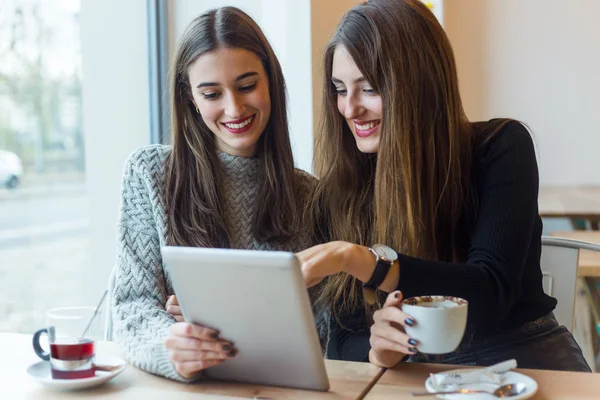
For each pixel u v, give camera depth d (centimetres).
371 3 162
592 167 449
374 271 133
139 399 115
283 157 175
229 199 175
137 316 144
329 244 134
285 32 268
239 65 162
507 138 159
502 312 142
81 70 252
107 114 262
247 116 166
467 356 158
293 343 115
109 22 262
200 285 115
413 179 158
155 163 173
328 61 168
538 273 165
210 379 126
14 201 231
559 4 443
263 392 119
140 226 168
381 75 156
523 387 113
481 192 159
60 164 246
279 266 108
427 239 162
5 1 223
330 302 169
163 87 276
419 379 123
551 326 163
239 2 273
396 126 155
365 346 158
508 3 449
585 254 270
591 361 262
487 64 456
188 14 276
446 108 159
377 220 162
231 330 118
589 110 446
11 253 233
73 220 253
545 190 422
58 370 122
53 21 241
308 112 267
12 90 227
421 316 116
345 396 116
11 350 142
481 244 148
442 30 163
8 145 227
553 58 447
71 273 254
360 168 172
